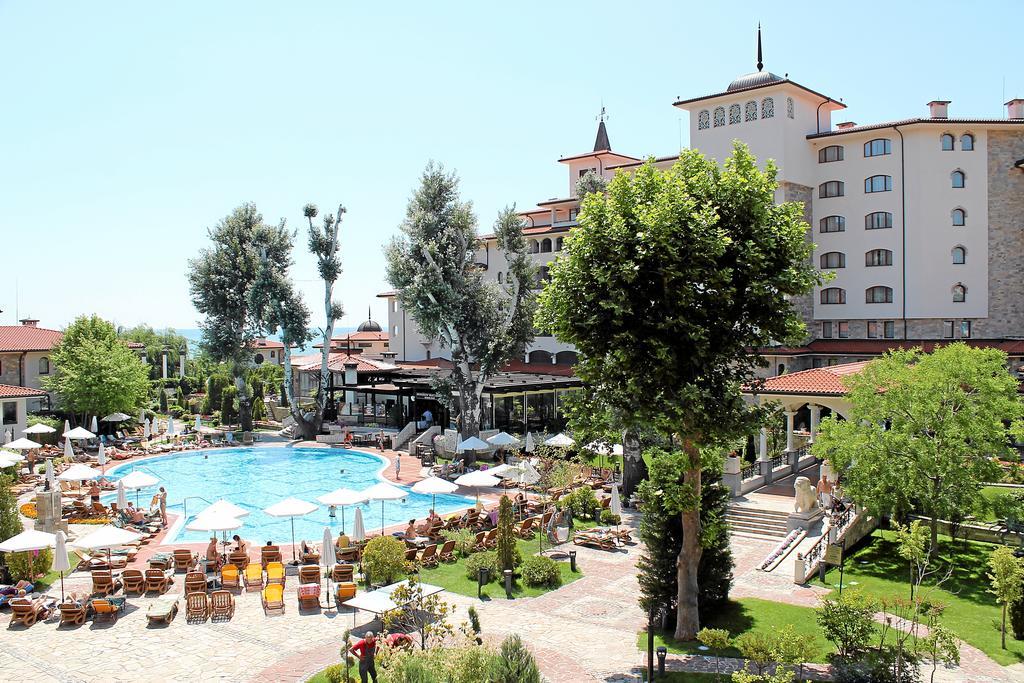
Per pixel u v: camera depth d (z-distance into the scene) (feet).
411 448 178.81
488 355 162.71
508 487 140.26
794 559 93.86
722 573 75.77
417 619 69.00
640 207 65.26
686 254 64.18
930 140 178.50
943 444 90.07
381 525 113.60
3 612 76.38
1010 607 71.31
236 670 62.28
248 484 148.77
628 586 84.94
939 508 87.92
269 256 212.23
